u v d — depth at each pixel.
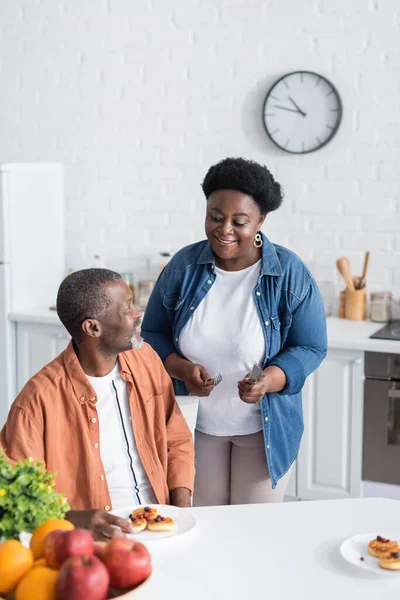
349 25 3.99
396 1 3.90
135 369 2.24
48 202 4.53
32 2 4.61
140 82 4.43
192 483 2.31
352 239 4.12
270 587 1.63
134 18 4.40
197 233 4.43
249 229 2.36
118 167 4.54
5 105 4.75
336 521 1.93
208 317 2.49
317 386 3.70
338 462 3.71
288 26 4.09
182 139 4.38
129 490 2.18
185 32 4.30
